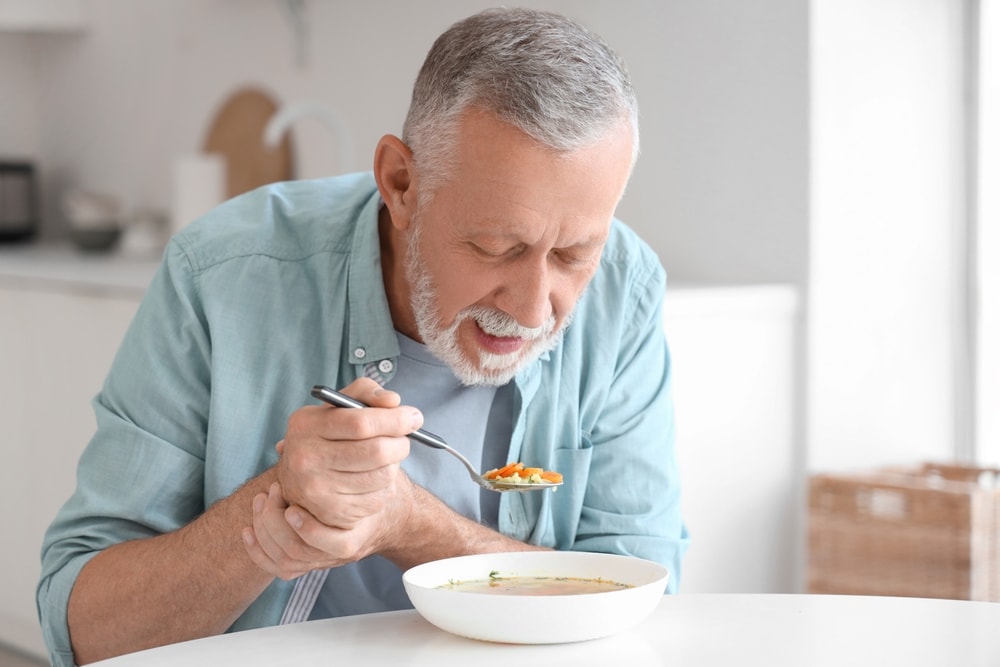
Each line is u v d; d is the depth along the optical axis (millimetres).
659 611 1337
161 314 1533
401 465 1553
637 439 1687
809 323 2824
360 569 1557
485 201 1268
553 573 1354
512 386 1589
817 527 2826
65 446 3264
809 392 2838
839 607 1355
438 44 1342
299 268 1564
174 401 1510
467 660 1174
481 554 1357
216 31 4090
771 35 2830
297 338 1544
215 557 1348
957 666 1166
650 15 3020
